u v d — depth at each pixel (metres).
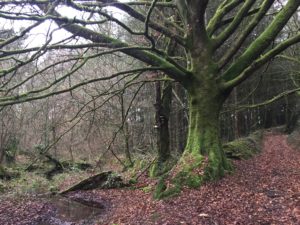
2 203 15.64
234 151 20.75
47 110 20.45
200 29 14.53
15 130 25.17
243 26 21.66
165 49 18.03
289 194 11.10
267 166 17.89
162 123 18.42
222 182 12.83
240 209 10.04
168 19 16.91
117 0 14.15
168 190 12.27
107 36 13.70
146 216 10.77
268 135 44.59
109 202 14.88
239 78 14.34
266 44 14.89
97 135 23.05
